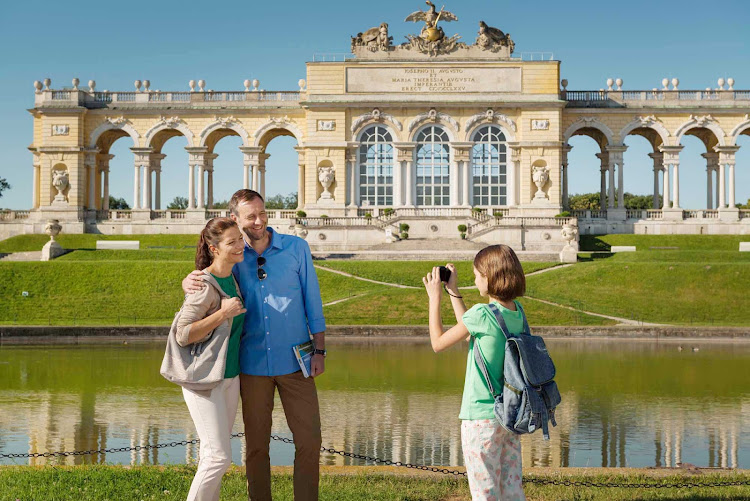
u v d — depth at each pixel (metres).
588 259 58.47
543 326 36.22
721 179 74.81
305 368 8.52
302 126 76.94
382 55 73.62
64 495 9.49
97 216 76.69
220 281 8.17
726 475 11.00
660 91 76.31
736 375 24.44
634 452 15.22
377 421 17.83
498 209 73.00
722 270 45.78
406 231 66.25
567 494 10.09
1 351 30.52
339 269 51.84
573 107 75.69
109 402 20.14
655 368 25.89
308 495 8.55
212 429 7.93
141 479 10.34
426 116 73.44
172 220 75.94
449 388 22.20
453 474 11.08
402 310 41.00
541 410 7.21
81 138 76.19
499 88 73.25
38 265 48.22
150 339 35.06
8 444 15.76
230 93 77.62
